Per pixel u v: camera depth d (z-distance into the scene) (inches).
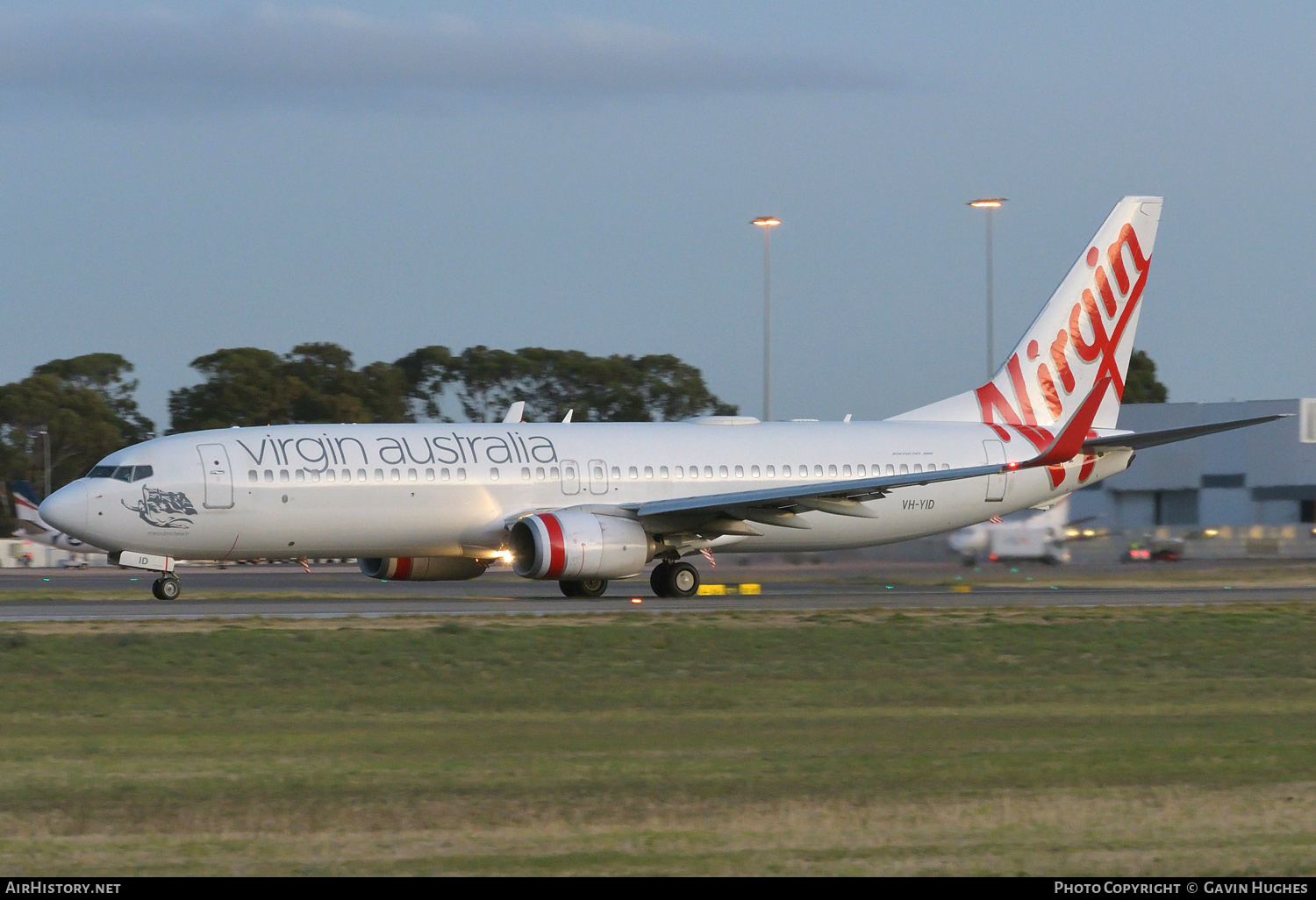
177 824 2010.3
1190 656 4082.2
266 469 5856.3
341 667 3732.8
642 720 2999.5
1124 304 7204.7
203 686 3454.7
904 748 2642.7
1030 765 2454.5
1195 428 6422.2
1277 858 1834.4
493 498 6117.1
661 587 6264.8
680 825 2003.0
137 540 5753.0
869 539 6776.6
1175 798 2172.7
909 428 6845.5
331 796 2190.0
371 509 5959.6
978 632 4525.1
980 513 6879.9
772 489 6112.2
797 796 2192.4
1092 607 5452.8
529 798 2175.2
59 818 2048.5
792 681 3607.3
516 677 3607.3
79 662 3762.3
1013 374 7081.7
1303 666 3927.2
